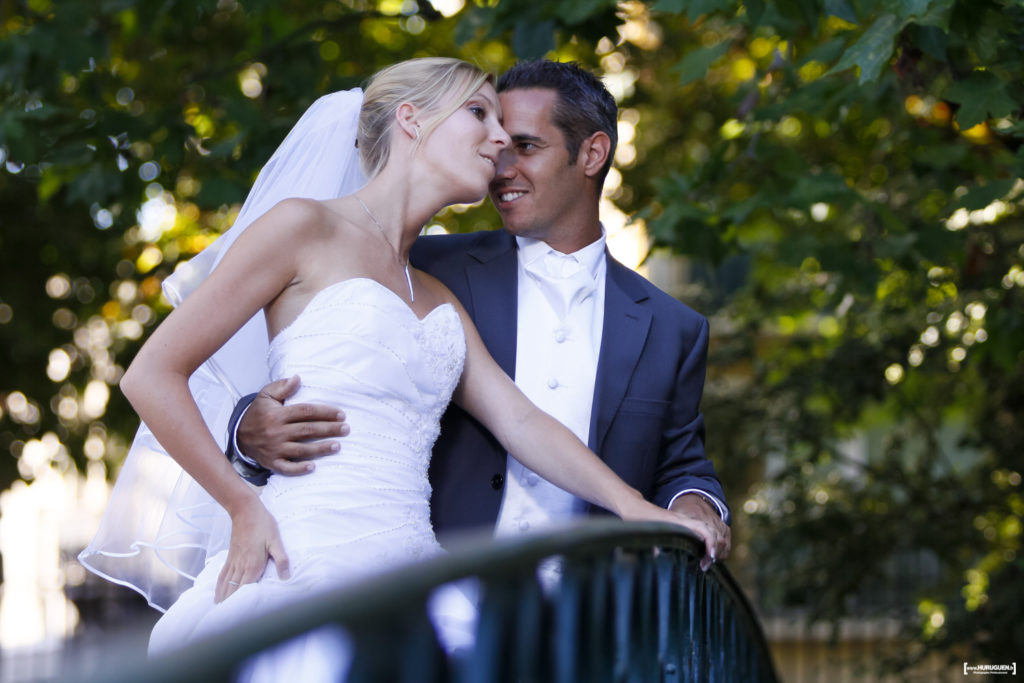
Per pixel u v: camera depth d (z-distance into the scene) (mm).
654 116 17312
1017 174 7527
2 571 15094
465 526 5578
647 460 5879
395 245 5016
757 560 14680
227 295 4492
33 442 15742
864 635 17469
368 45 15109
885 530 14211
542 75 5910
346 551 4523
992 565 14125
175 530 5363
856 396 14180
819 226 11648
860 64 6469
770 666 7402
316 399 4641
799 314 15109
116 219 10234
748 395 15203
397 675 1852
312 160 5625
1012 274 11984
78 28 10164
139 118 9945
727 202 10516
